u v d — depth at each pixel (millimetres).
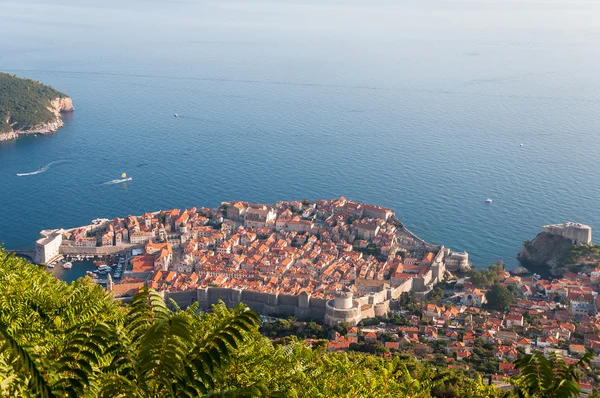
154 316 27672
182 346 25219
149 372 25891
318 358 55875
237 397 24188
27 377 26141
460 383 95500
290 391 42312
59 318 44688
